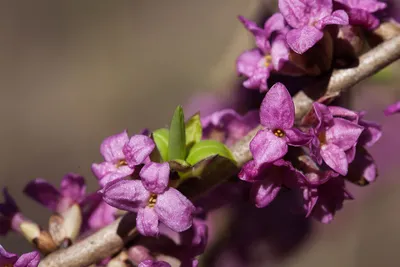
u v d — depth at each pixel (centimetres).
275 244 31
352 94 27
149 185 22
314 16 23
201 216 25
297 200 30
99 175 23
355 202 44
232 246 30
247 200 25
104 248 24
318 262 50
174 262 24
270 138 23
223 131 25
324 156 23
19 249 51
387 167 43
